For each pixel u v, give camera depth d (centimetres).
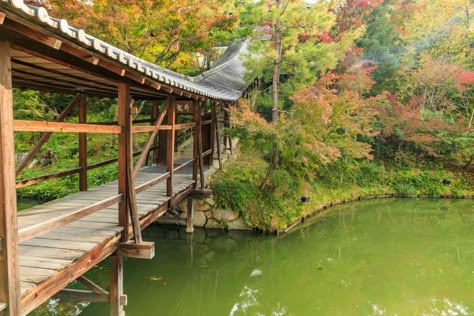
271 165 823
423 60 1410
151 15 819
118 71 292
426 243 832
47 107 1240
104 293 366
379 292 583
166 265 632
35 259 273
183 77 729
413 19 1548
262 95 1123
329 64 843
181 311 523
